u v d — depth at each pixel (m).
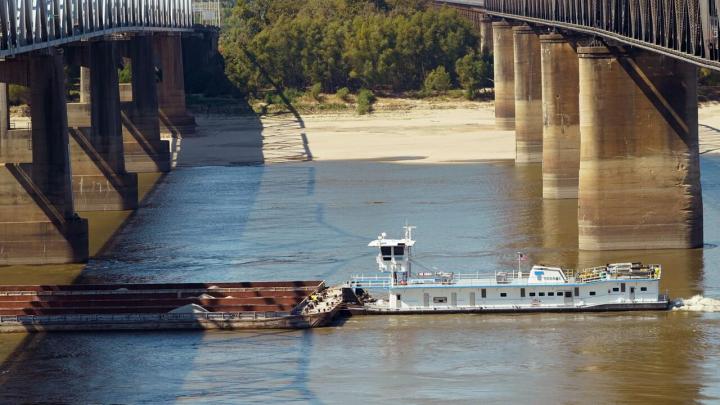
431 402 175.25
